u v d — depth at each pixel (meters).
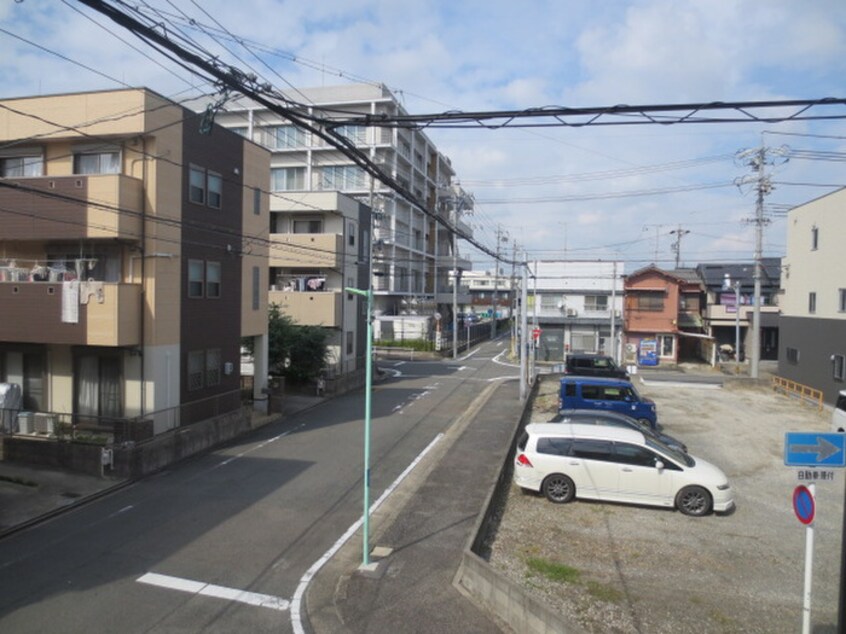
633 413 19.08
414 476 14.42
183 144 17.17
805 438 6.36
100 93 15.73
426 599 8.30
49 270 16.08
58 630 7.39
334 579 8.94
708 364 41.78
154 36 5.13
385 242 49.75
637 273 42.84
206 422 16.91
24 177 15.60
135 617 7.75
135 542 10.21
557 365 40.69
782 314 29.38
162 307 16.45
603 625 7.52
